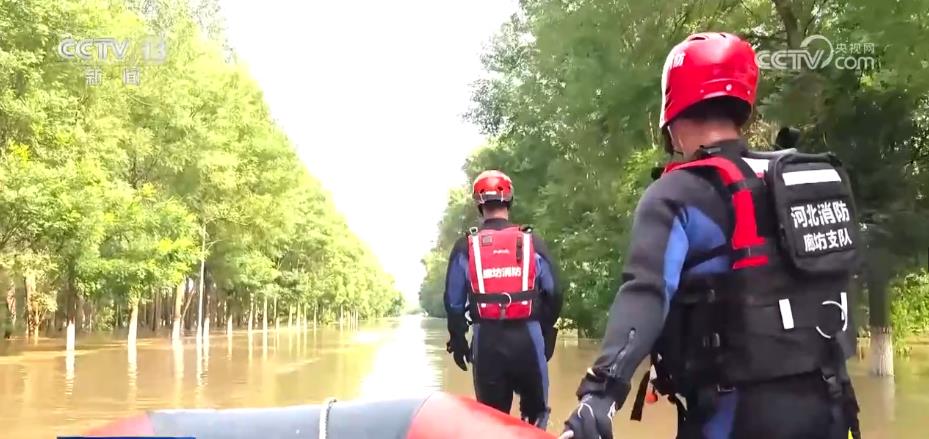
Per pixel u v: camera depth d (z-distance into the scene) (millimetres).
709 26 16062
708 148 2195
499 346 5184
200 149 33688
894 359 19578
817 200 2084
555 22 20000
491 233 5277
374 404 2553
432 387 13797
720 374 2053
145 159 32656
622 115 18125
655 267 2068
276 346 32500
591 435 1971
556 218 25859
